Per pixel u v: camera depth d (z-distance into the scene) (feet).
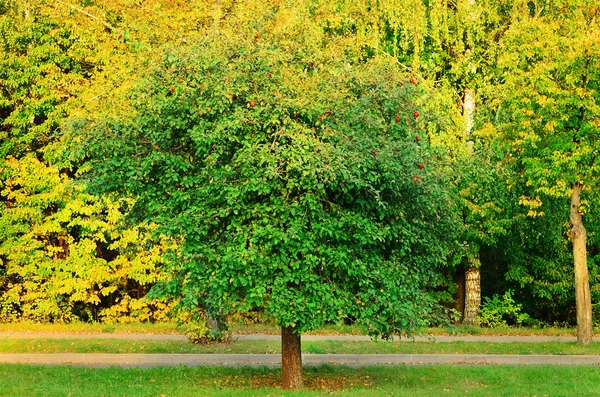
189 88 41.68
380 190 41.29
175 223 41.24
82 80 81.56
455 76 84.74
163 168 43.57
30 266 82.79
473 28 82.64
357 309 42.29
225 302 41.73
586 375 50.16
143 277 82.94
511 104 70.90
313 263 40.34
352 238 42.57
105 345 63.36
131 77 60.70
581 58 65.26
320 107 41.65
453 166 53.26
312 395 41.14
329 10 81.25
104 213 82.43
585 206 72.38
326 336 74.33
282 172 40.27
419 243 45.70
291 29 51.21
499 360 60.59
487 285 103.96
